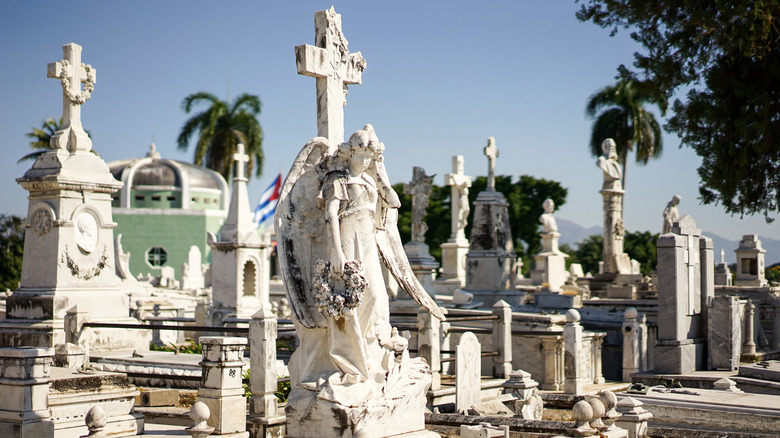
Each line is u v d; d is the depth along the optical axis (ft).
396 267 35.58
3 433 33.01
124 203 212.02
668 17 76.28
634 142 185.26
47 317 55.36
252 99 204.23
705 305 66.54
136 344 59.06
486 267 92.84
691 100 77.15
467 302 82.38
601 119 190.60
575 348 54.80
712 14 69.97
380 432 31.83
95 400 36.99
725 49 71.51
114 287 59.41
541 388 59.72
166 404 44.78
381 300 33.32
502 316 57.26
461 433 37.35
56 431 34.91
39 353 33.47
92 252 58.08
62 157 57.11
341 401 31.07
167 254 210.38
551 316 60.44
